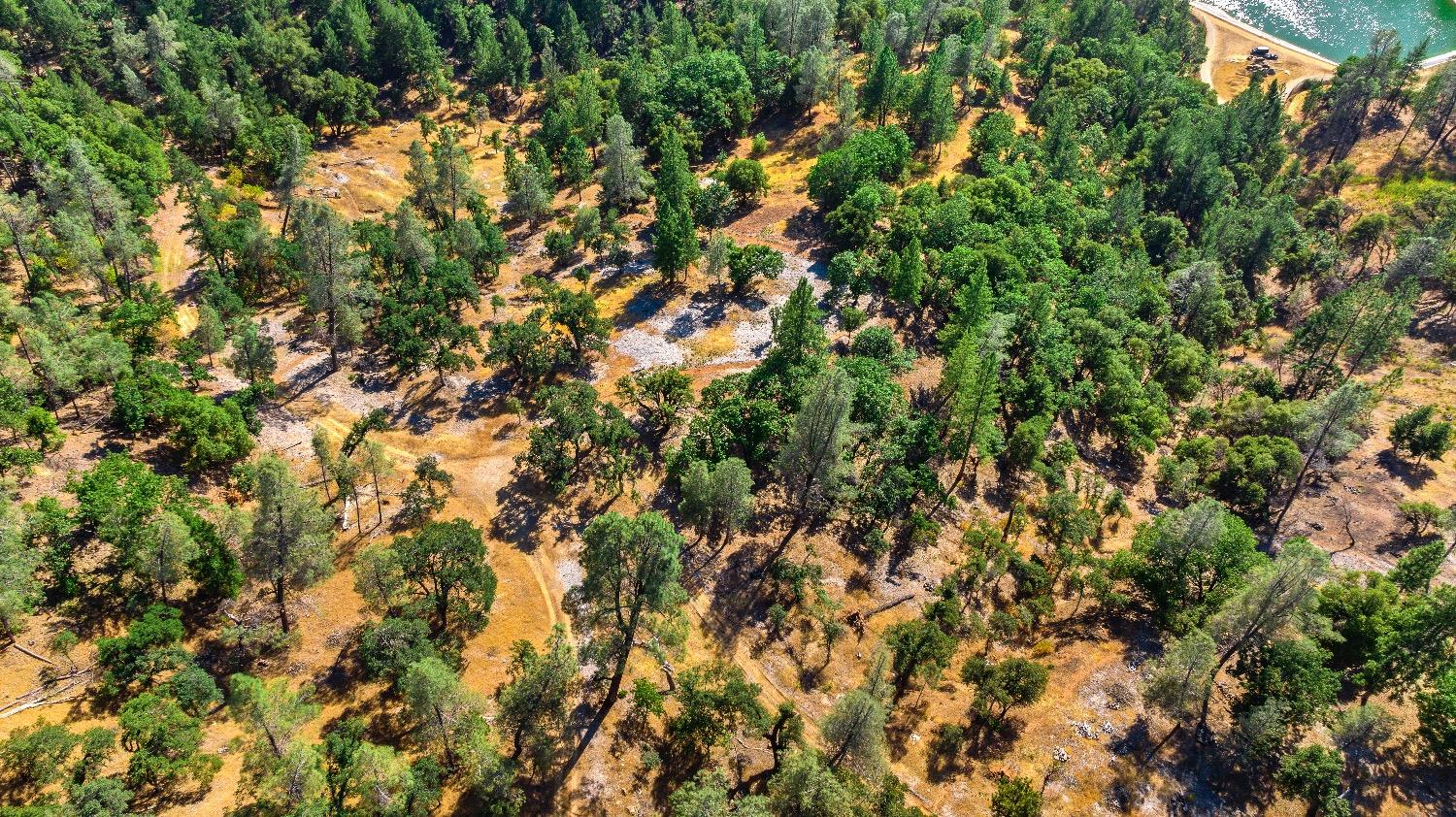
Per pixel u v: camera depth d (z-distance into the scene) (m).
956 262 118.44
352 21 190.62
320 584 76.06
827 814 54.59
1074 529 86.06
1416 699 67.94
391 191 158.00
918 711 71.44
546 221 148.75
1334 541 97.69
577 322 107.50
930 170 158.00
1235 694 72.62
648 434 99.00
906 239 127.06
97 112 138.62
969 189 139.12
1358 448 112.25
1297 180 179.38
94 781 50.25
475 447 95.94
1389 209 165.38
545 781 62.75
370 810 52.84
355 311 106.25
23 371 81.56
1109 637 78.56
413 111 193.38
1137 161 171.00
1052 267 125.00
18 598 60.94
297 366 106.06
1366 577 83.12
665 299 124.62
